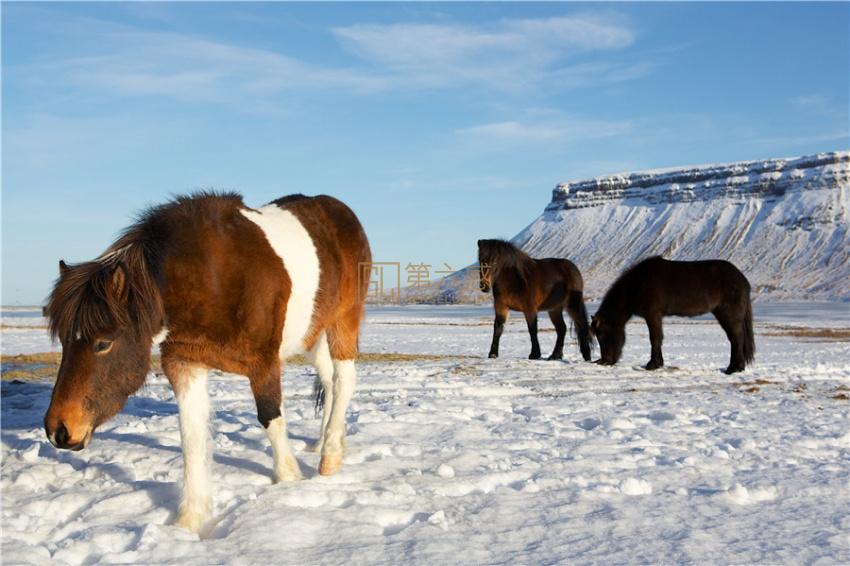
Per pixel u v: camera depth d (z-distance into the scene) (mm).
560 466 5801
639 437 7164
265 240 4691
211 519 4336
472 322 40562
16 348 20016
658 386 11867
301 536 3971
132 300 3986
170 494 4719
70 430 3842
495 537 4047
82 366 3889
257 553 3727
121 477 5273
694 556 3783
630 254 196375
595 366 14508
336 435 5418
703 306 14016
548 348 20734
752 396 10617
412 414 8164
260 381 4688
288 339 4859
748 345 14180
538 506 4652
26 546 3742
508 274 15805
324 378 6184
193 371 4508
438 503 4680
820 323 43812
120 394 4051
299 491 4684
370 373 12836
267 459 5746
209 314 4355
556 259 16234
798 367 14969
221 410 8641
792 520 4449
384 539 3963
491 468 5711
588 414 8750
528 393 10805
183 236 4340
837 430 7695
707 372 13875
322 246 5242
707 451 6547
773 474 5668
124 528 4082
